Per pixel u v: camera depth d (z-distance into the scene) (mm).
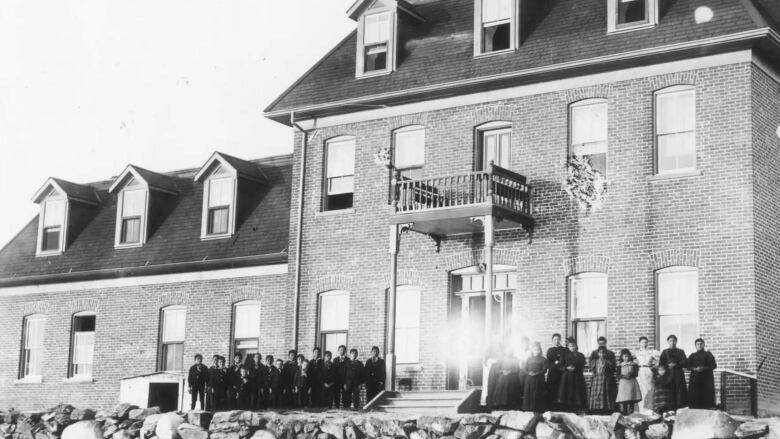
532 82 26969
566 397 22266
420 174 28531
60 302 36438
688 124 25078
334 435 21828
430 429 20953
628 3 26156
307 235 30078
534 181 26734
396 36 29406
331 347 29344
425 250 28062
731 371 23562
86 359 35719
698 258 24469
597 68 26016
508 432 20266
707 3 25281
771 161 25047
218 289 32969
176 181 36625
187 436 23625
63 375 35812
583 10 27281
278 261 31672
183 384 31797
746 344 23656
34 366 36906
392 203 26953
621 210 25516
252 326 32250
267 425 22828
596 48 26000
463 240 27547
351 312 28953
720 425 18875
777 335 24578
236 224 33375
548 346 25984
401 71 29125
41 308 36812
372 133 29375
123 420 25312
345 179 29875
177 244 34344
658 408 21141
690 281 24641
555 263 26188
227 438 23125
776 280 24781
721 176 24438
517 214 26109
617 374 21906
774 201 25031
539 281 26359
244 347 32250
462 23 29266
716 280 24188
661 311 24828
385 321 28406
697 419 19109
